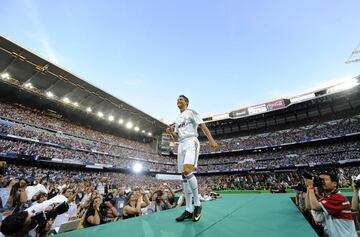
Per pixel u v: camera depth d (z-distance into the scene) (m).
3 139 27.36
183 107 3.87
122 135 50.59
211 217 3.50
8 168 25.73
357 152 36.16
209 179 48.53
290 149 45.22
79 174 32.81
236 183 41.47
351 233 3.43
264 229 2.60
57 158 30.44
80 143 37.19
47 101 34.69
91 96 36.75
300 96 43.78
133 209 6.53
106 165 37.03
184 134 3.52
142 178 41.88
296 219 3.32
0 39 23.81
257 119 53.16
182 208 4.72
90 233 2.51
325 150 40.31
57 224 6.57
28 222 2.66
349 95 41.00
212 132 59.09
